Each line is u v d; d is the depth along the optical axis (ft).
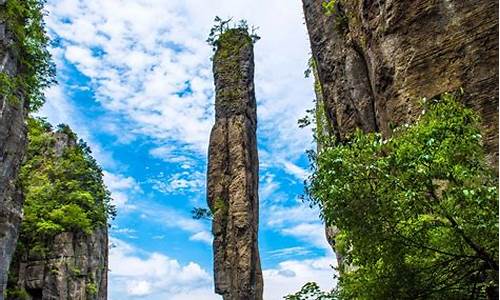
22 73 152.87
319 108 130.62
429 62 49.34
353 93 71.92
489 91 43.52
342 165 29.86
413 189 28.43
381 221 30.17
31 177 243.81
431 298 32.30
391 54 53.57
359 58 71.87
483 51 45.19
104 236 260.21
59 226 221.46
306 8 89.25
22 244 220.43
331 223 31.32
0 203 139.54
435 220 29.60
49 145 260.42
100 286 246.06
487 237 28.43
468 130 28.96
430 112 32.09
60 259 218.79
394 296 32.42
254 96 308.40
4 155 140.77
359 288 34.35
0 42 141.08
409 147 28.17
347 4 74.28
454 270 31.73
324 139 47.93
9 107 143.33
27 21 153.79
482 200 26.53
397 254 31.17
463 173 27.68
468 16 47.19
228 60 307.78
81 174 257.55
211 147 292.20
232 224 269.64
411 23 52.03
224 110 297.74
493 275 29.22
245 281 256.32
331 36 79.92
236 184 277.23
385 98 54.60
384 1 55.72
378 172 29.37
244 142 286.05
